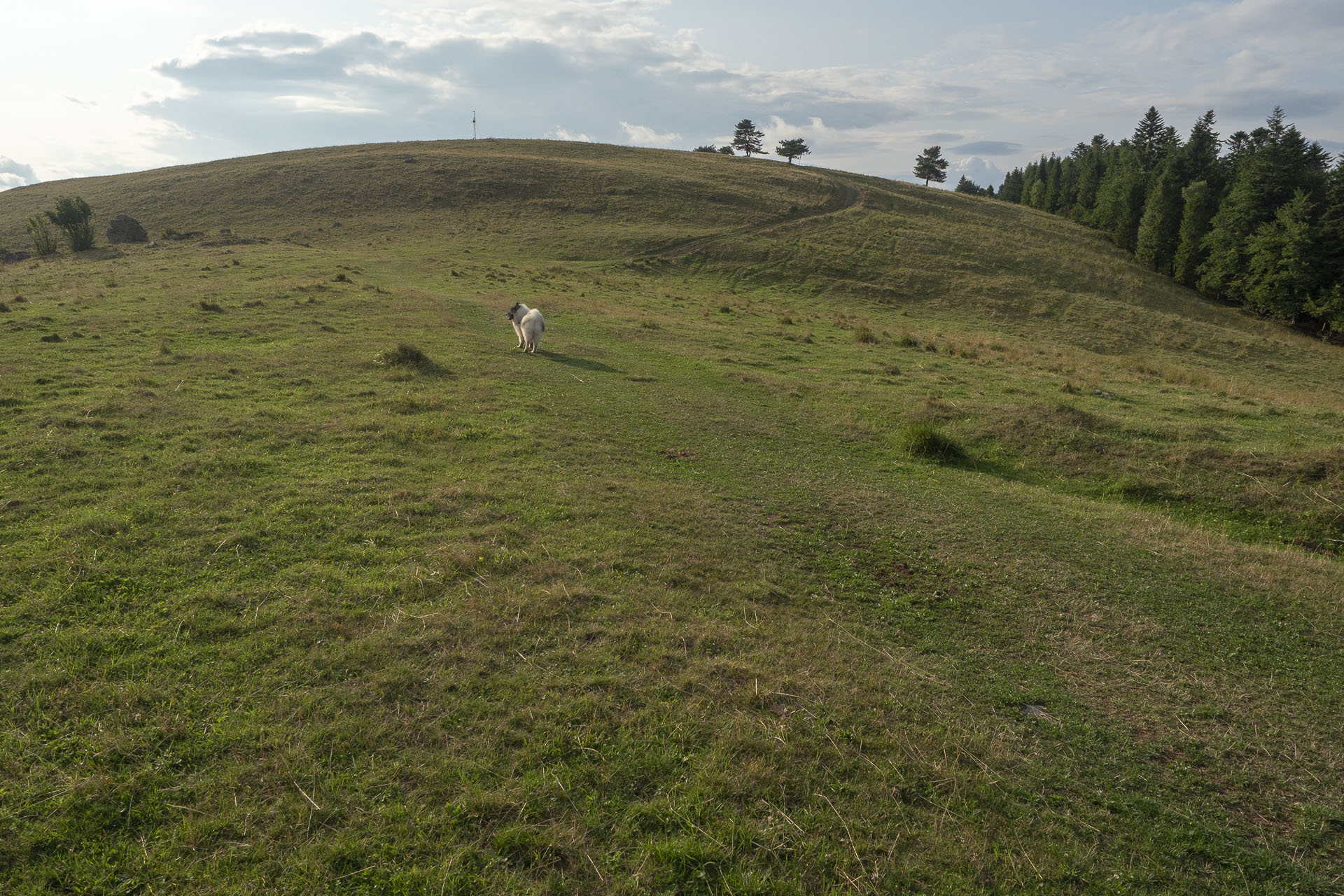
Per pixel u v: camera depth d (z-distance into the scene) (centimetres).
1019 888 400
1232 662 678
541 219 5775
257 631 585
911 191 8038
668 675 564
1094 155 8894
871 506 1045
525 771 453
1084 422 1512
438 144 8588
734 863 398
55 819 398
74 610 602
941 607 750
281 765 441
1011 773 491
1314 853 447
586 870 387
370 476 971
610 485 1018
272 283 2817
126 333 1808
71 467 928
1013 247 5712
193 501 845
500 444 1165
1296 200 4797
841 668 598
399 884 371
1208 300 5300
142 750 452
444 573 704
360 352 1748
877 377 2016
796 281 4666
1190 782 504
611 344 2269
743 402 1672
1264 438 1495
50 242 4425
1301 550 1055
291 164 6956
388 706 505
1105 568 882
